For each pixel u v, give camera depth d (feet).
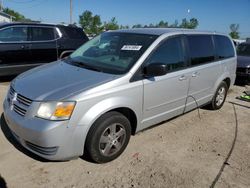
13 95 11.63
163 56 13.84
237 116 19.51
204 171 12.04
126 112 12.57
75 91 10.64
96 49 14.94
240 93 26.78
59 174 11.01
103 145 11.66
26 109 10.61
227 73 19.77
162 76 13.61
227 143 14.96
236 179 11.67
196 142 14.75
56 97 10.36
